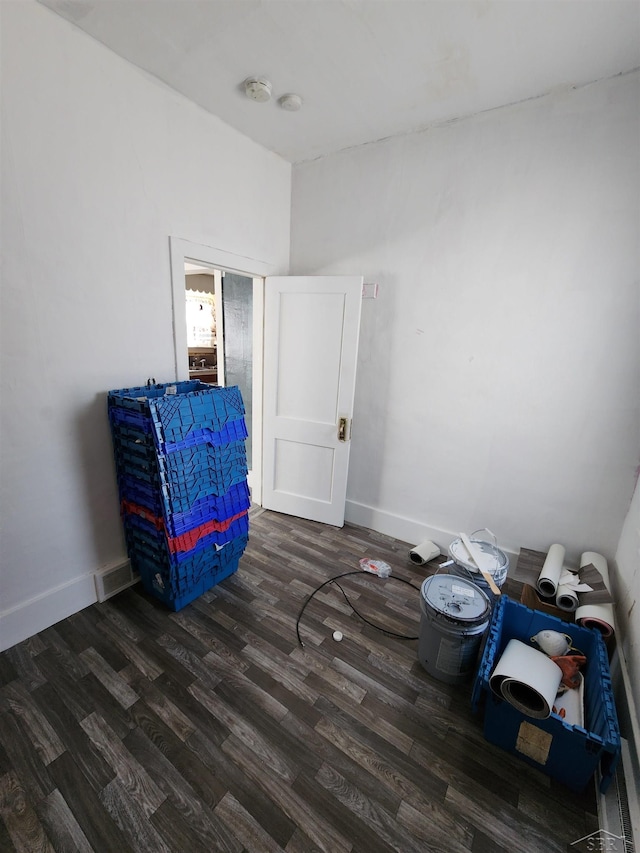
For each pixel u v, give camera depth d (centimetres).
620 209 173
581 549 209
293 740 135
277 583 219
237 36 150
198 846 106
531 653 143
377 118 206
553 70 163
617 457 192
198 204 209
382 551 257
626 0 126
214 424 188
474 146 201
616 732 113
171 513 174
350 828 112
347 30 146
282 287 260
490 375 219
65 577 183
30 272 150
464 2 131
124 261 181
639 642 136
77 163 157
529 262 197
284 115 205
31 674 154
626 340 181
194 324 570
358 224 247
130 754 128
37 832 108
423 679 162
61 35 144
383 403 261
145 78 173
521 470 220
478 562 191
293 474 292
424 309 233
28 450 161
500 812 117
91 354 176
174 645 172
